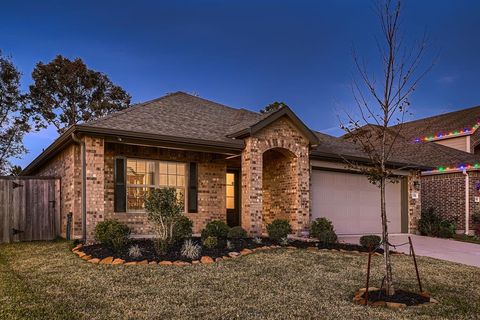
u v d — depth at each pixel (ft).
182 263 25.58
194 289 20.16
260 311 17.06
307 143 43.34
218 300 18.45
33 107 96.58
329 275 24.38
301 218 41.96
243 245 32.27
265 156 47.01
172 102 48.16
